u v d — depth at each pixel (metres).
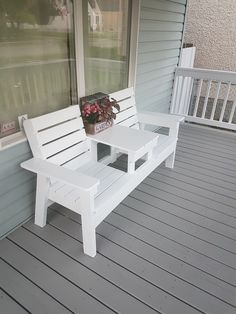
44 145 1.76
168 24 3.37
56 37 1.86
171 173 2.75
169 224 2.03
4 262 1.66
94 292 1.50
